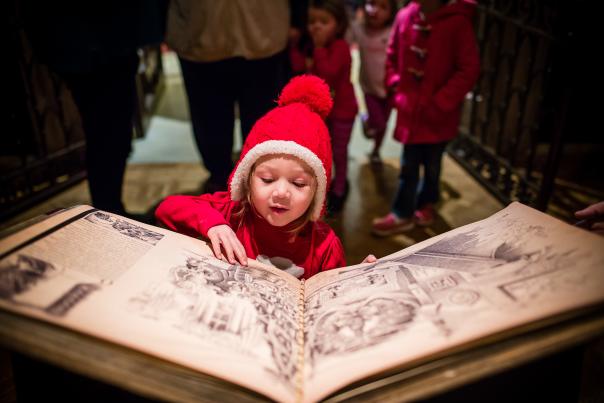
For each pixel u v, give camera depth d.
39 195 2.52
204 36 1.87
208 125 2.15
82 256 0.73
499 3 2.58
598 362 1.41
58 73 1.72
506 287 0.69
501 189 2.61
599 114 2.96
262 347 0.67
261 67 2.01
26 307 0.59
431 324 0.66
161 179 2.73
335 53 2.20
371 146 3.25
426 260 0.82
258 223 1.01
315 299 0.82
